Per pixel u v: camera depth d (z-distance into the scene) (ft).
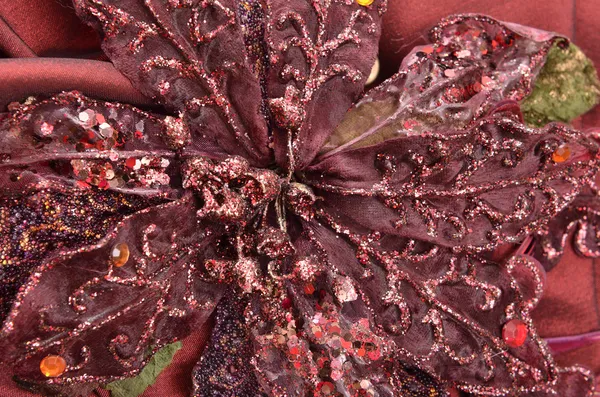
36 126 0.94
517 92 1.12
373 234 1.04
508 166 1.07
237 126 1.01
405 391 1.11
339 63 1.04
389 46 1.18
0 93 0.96
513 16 1.22
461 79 1.09
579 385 1.16
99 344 0.96
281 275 1.00
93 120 0.96
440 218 1.05
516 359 1.10
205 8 0.98
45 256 0.98
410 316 1.05
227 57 1.00
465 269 1.08
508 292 1.10
